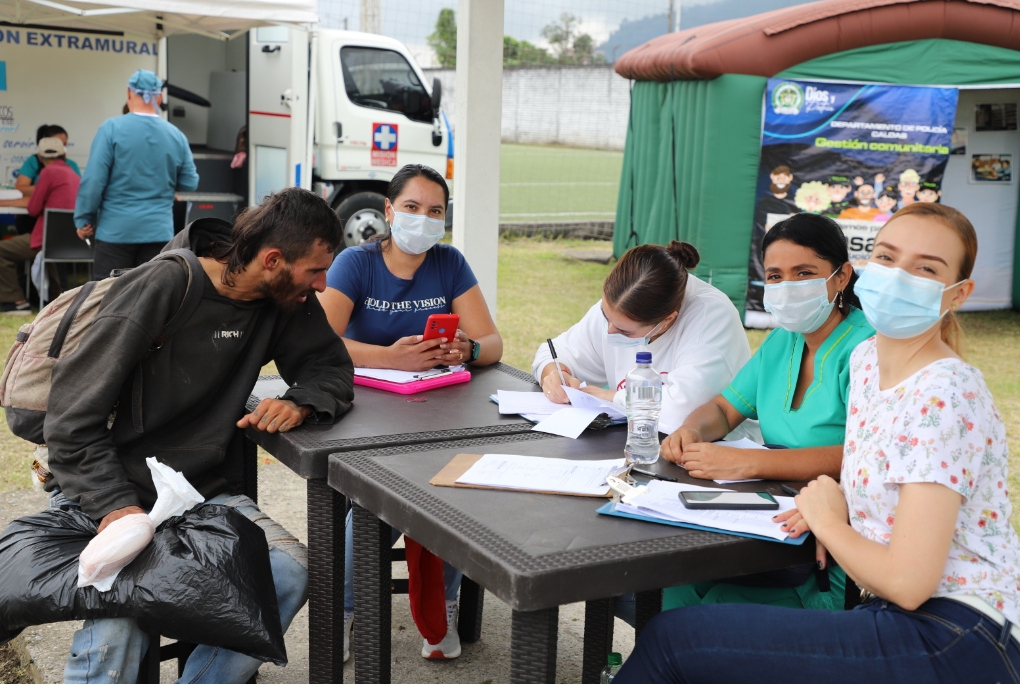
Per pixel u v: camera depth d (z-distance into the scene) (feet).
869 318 5.68
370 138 30.14
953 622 5.27
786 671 5.40
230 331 7.62
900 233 5.59
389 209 10.07
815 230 7.18
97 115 26.76
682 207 28.45
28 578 6.43
